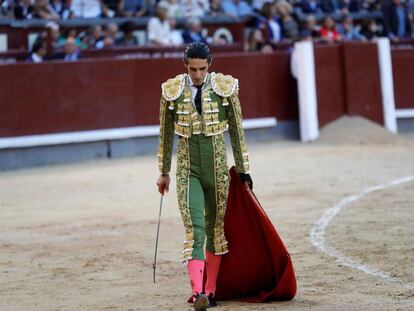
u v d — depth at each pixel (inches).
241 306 589.6
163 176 593.3
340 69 1809.8
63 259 771.4
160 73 1638.8
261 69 1765.5
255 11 1968.5
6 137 1494.8
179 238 855.1
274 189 1143.6
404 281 649.6
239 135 579.8
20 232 909.2
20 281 691.4
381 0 2112.5
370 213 956.6
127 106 1609.3
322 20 2000.5
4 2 1648.6
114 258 768.3
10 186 1266.0
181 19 1828.2
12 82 1503.4
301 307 577.6
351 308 569.6
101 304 604.7
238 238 602.2
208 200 583.8
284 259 593.6
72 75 1557.6
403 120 1902.1
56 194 1170.6
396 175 1245.7
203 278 600.7
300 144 1708.9
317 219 929.5
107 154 1596.9
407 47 1930.4
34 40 1642.5
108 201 1099.9
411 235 829.2
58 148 1546.5
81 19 1692.9
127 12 1759.4
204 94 568.7
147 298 619.2
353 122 1793.8
